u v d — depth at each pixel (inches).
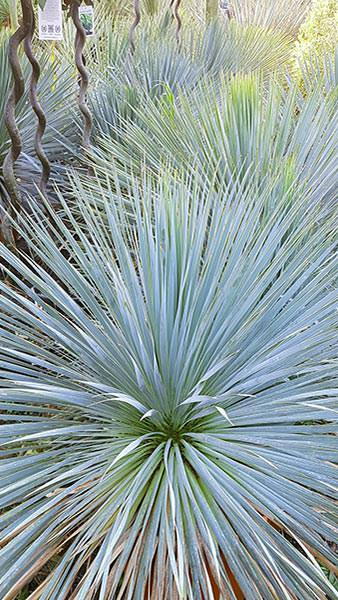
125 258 85.6
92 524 70.3
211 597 62.2
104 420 82.8
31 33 106.4
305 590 70.2
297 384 83.6
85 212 97.0
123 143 135.8
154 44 169.6
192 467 78.7
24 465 78.4
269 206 101.7
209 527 69.9
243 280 86.0
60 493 71.4
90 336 84.6
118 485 75.2
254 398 83.7
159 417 82.0
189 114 122.1
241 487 73.3
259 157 115.6
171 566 63.6
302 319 85.2
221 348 83.9
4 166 112.2
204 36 193.8
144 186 94.6
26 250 125.0
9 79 120.8
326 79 159.2
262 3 303.6
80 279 86.7
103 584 60.4
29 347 85.4
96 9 223.5
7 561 69.1
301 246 98.3
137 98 140.2
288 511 72.6
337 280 94.8
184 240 83.0
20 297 85.1
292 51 231.1
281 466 76.3
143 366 80.8
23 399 81.9
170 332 83.2
